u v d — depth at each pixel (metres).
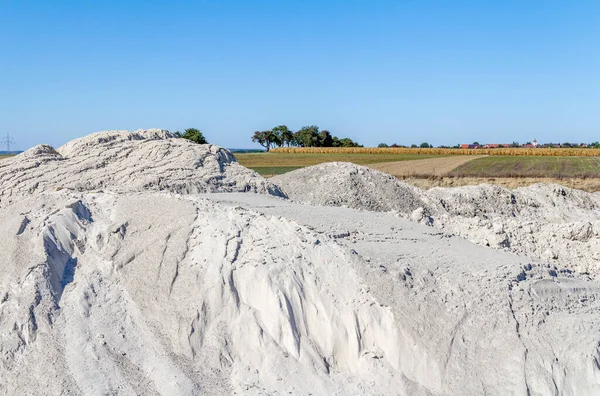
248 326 10.78
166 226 12.85
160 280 11.58
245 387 9.93
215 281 11.24
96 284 11.80
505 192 28.00
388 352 10.44
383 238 13.92
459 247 14.32
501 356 10.22
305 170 27.47
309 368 10.29
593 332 10.77
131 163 19.14
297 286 11.19
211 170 19.73
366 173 26.06
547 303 11.70
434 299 11.15
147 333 10.80
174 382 9.77
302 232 12.50
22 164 18.41
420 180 42.03
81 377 9.72
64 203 13.98
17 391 9.60
